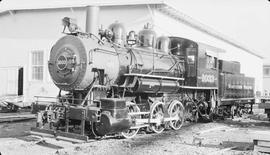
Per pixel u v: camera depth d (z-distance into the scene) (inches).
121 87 372.8
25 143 322.3
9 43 806.5
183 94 491.2
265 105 578.2
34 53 777.6
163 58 451.8
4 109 695.7
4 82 774.5
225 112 652.1
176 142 346.6
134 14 647.8
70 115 328.8
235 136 403.2
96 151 289.1
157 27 636.1
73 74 340.2
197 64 487.2
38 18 772.6
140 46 449.4
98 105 346.6
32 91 767.7
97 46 352.8
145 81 382.0
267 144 301.1
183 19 729.6
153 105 405.4
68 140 307.6
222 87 605.3
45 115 352.2
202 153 294.2
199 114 553.3
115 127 318.0
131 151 292.8
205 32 883.4
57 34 749.9
